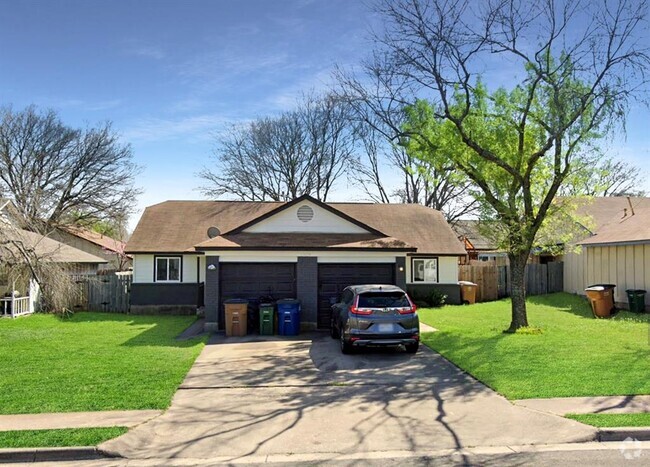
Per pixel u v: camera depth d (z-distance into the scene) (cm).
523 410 759
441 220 2686
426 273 2444
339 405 802
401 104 1540
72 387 896
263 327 1562
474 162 1493
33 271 1669
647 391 827
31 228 1931
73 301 2252
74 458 616
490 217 1513
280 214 1838
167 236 2327
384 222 2609
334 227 1845
